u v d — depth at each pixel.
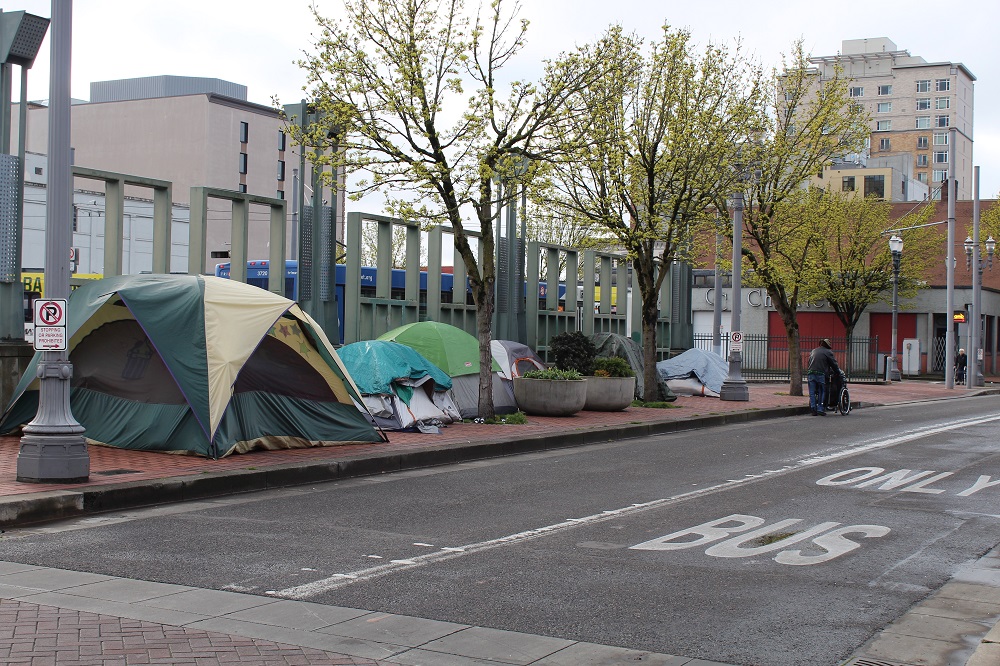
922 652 5.59
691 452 16.16
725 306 54.19
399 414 16.89
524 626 6.07
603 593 6.87
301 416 14.41
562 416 20.50
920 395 35.34
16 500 9.34
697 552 8.25
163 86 77.69
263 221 66.31
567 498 11.18
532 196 19.19
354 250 20.61
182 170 63.09
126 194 62.47
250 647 5.56
